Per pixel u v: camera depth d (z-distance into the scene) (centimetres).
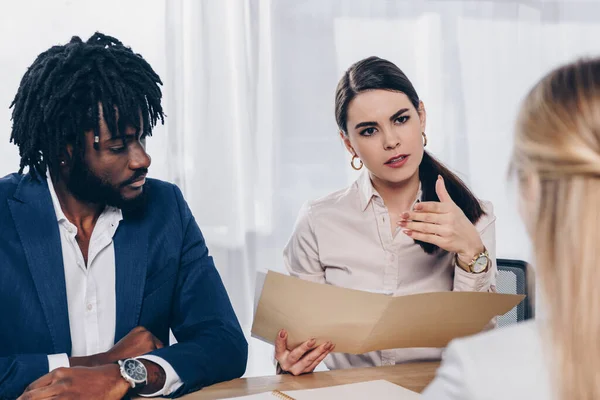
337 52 279
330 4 278
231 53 267
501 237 297
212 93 265
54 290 127
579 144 57
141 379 109
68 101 124
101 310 133
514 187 63
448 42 293
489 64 299
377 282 162
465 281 138
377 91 150
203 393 114
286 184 276
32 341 125
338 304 113
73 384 105
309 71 277
